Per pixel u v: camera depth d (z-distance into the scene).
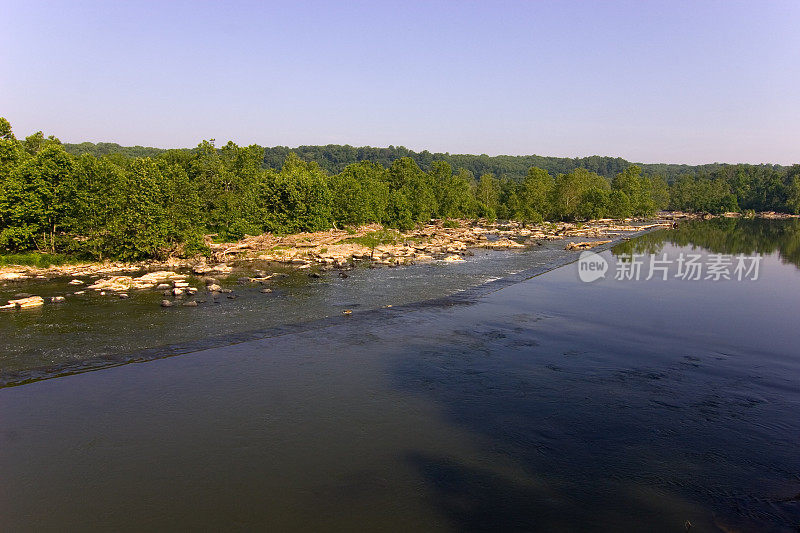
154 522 15.91
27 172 60.97
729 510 16.70
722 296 51.16
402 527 15.80
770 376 28.73
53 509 16.55
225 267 63.81
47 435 21.31
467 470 19.05
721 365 30.52
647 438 21.52
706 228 152.88
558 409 24.25
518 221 157.62
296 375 28.20
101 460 19.47
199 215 77.44
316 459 19.69
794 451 20.47
